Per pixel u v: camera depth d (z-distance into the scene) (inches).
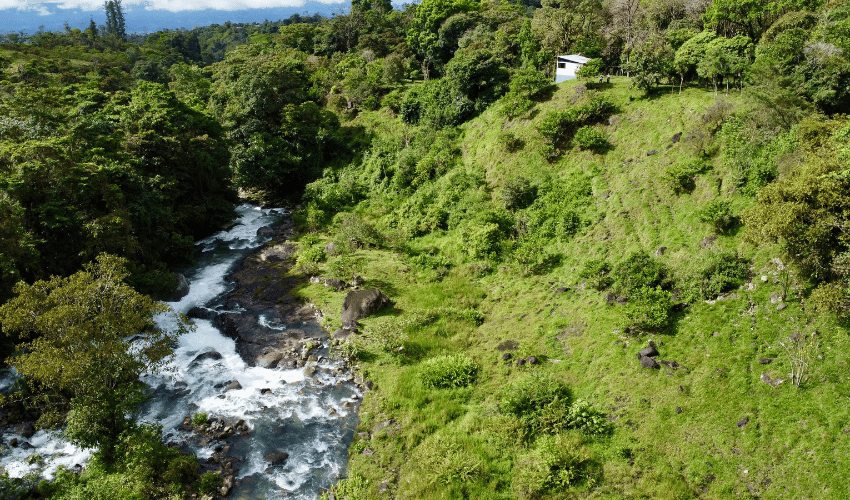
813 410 764.0
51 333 814.5
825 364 810.2
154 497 784.3
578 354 1061.1
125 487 748.0
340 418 1000.2
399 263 1620.3
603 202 1454.2
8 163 1266.0
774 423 779.4
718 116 1349.7
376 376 1105.4
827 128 1056.2
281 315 1378.0
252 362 1179.9
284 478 855.1
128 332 845.2
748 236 891.4
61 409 932.0
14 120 1574.8
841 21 1424.7
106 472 810.2
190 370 1152.8
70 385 823.1
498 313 1290.6
